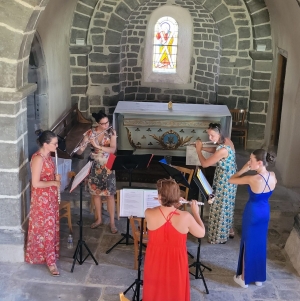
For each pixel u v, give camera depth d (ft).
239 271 16.12
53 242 16.53
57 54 25.94
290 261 17.72
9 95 15.19
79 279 16.12
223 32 28.71
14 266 16.69
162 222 12.64
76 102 29.96
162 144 22.88
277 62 26.84
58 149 21.03
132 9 28.78
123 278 16.28
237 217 20.85
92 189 18.65
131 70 32.01
